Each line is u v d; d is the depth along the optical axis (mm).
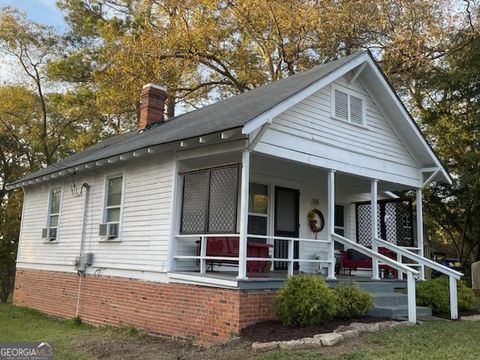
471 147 20016
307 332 7539
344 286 9008
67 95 23875
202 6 23594
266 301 8328
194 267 10094
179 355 7367
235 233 8562
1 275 25125
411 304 8914
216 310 8344
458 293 10922
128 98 22141
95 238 12242
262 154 9039
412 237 13188
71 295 12836
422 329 8141
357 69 11188
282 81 11961
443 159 21500
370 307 8828
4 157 30266
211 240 9797
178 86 24812
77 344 8891
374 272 11133
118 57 22141
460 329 8328
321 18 21969
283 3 22156
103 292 11523
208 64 25219
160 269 9875
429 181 13250
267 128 8570
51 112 28859
